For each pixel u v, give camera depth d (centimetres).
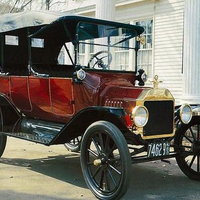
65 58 687
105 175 434
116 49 596
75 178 522
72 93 512
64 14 554
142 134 441
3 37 644
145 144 455
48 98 549
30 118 610
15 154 678
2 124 593
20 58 665
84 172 454
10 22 595
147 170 571
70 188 474
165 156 469
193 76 833
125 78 542
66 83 516
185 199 434
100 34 564
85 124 476
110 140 441
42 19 543
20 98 600
